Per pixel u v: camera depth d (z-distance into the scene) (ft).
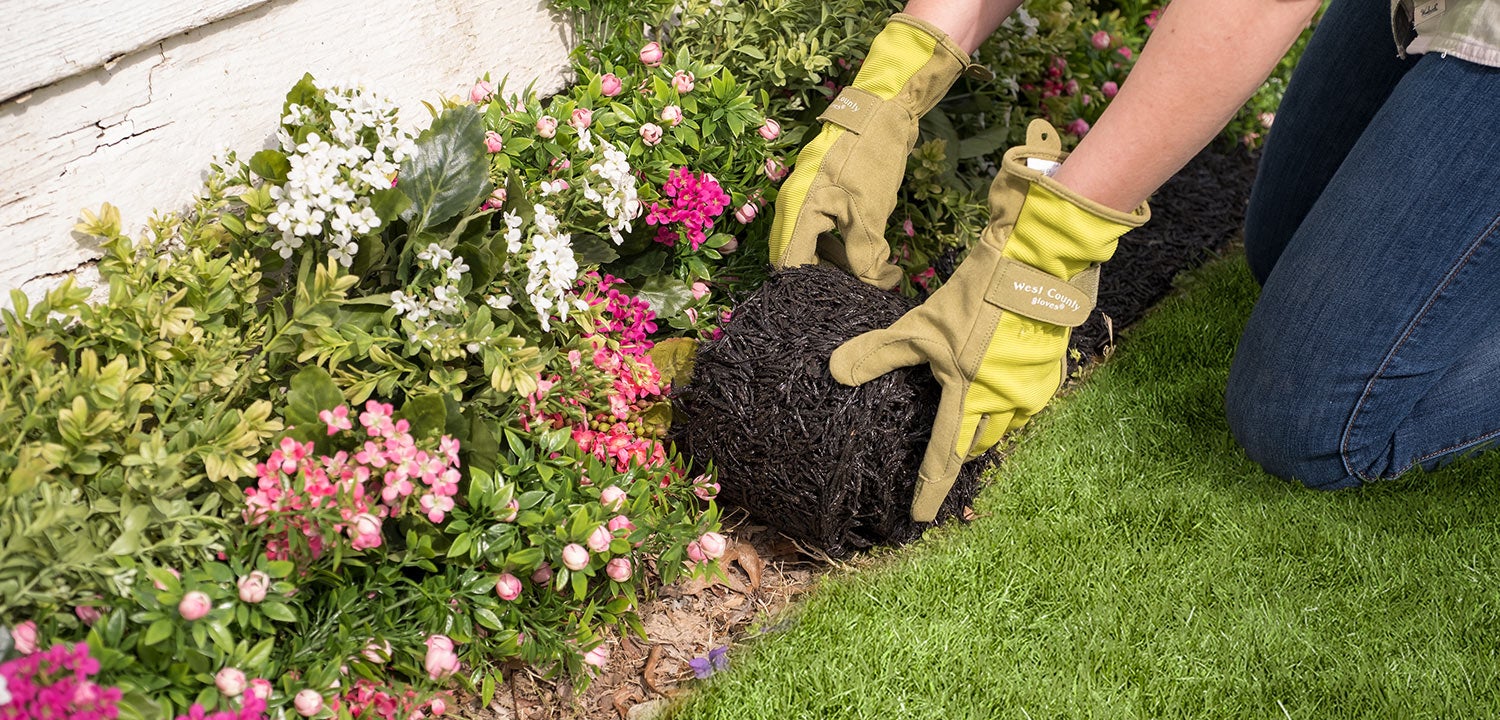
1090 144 5.31
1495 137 5.43
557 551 5.17
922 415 5.96
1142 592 6.06
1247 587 6.11
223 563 4.53
